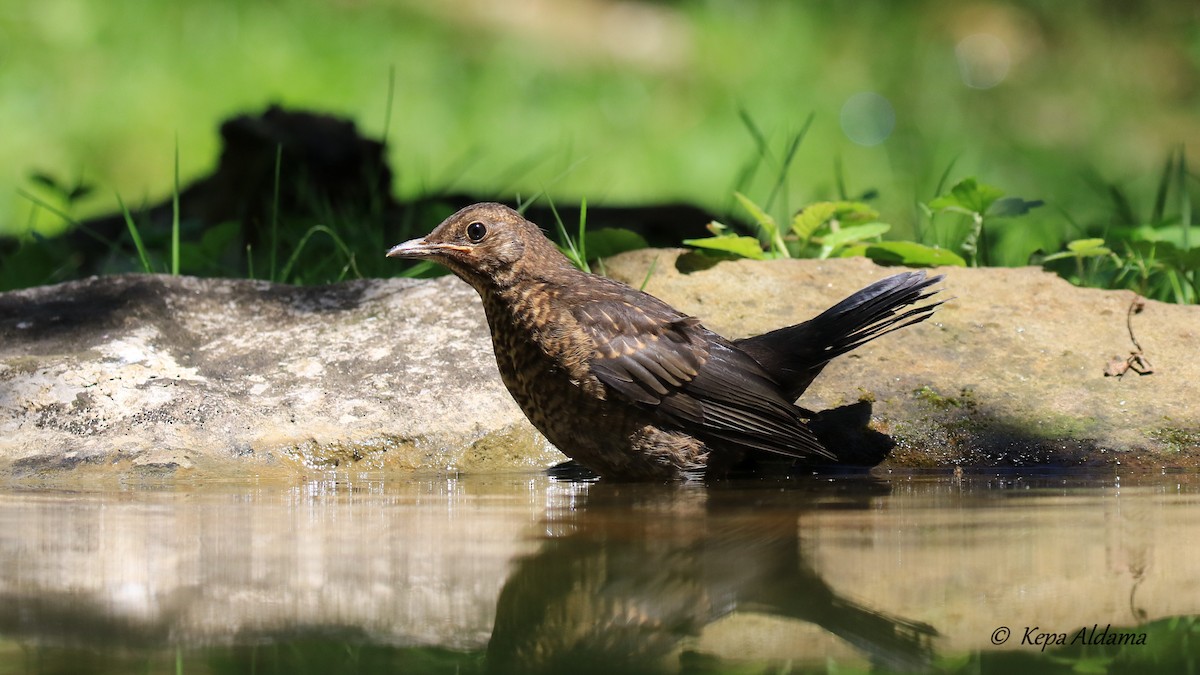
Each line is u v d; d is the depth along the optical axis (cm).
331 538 551
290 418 810
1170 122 2714
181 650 383
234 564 498
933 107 2744
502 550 521
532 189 2030
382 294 973
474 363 874
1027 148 2578
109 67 2472
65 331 888
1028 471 779
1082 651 380
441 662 371
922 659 375
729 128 2580
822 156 2483
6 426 782
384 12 2808
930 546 523
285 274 1159
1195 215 2086
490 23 2873
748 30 2998
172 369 849
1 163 2188
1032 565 488
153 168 2228
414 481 766
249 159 1485
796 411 797
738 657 377
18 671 364
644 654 380
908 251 1007
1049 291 936
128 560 505
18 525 588
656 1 3075
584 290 807
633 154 2459
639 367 776
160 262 1304
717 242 1002
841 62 2902
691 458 790
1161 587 452
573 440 798
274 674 359
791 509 630
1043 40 2995
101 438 776
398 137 2411
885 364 865
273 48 2600
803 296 947
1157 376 837
